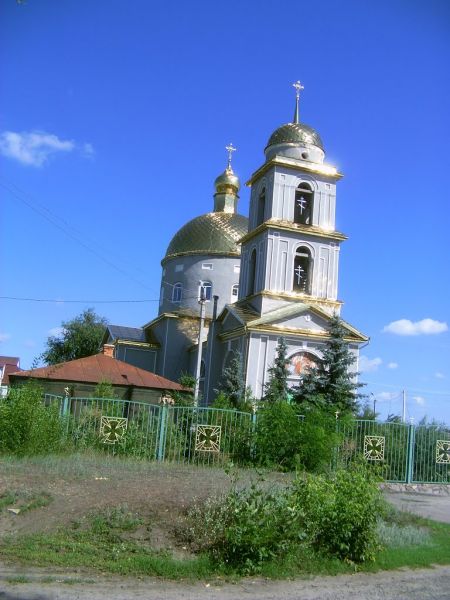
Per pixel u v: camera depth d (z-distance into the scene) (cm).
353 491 957
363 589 809
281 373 2955
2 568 803
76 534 943
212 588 781
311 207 3572
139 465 1627
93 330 6012
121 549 898
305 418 1975
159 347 4219
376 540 959
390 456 2052
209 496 1072
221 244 4344
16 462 1446
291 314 3284
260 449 1877
